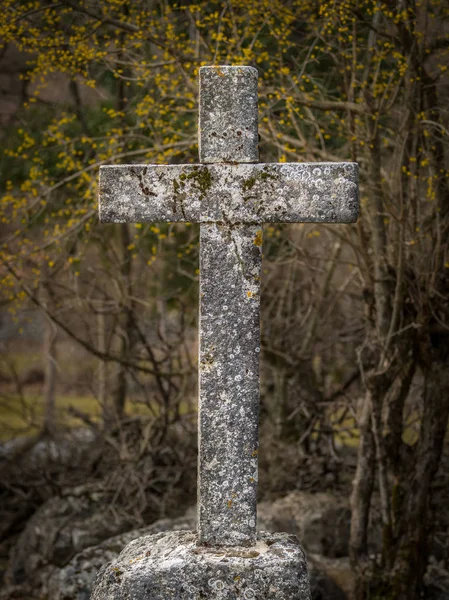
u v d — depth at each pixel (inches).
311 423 309.6
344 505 293.3
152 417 335.6
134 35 245.6
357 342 331.6
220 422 128.6
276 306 356.5
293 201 129.0
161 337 318.0
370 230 242.2
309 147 234.8
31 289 280.5
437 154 227.9
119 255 355.6
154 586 120.7
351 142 228.1
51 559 286.7
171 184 129.6
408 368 229.5
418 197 229.3
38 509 322.0
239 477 128.3
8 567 311.0
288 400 338.3
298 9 238.4
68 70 256.5
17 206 271.3
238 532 128.2
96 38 265.3
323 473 312.7
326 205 129.0
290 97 221.0
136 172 129.8
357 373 319.9
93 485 318.0
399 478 230.1
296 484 314.2
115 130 265.7
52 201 301.3
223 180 129.2
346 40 230.5
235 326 128.8
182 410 426.3
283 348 331.6
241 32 259.4
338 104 227.6
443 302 229.6
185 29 295.0
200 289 129.3
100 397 390.9
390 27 232.2
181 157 274.4
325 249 313.4
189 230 335.6
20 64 370.6
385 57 231.9
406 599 225.9
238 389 128.5
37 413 484.1
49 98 384.2
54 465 354.9
